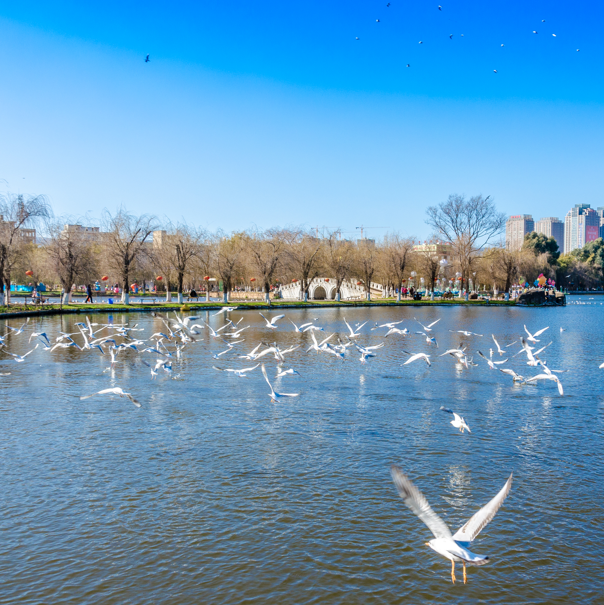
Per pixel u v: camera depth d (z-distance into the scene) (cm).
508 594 1356
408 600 1336
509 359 4403
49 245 8631
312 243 12644
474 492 1850
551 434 2430
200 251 10206
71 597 1341
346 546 1539
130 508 1736
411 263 13138
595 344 5312
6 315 6906
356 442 2316
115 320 7275
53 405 2855
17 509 1725
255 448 2238
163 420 2606
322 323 7431
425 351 4775
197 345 5116
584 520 1673
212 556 1495
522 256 15538
